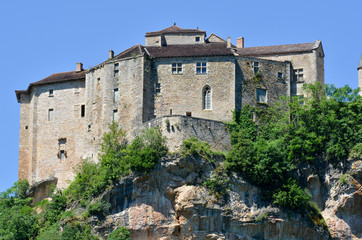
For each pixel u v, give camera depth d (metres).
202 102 79.06
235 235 70.06
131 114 78.38
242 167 71.81
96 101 81.62
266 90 81.19
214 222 69.75
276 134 77.69
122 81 80.06
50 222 74.31
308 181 74.81
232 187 71.31
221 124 75.94
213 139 74.69
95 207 70.62
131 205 70.75
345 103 76.62
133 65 79.75
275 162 72.62
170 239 69.62
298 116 77.94
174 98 79.38
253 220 70.50
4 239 72.94
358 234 72.44
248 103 79.69
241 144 73.19
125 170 71.81
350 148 74.12
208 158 72.06
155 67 80.38
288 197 71.31
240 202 71.06
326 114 76.44
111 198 71.50
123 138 77.94
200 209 69.56
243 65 80.75
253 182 72.00
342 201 72.94
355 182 72.50
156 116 79.12
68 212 72.31
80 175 75.88
